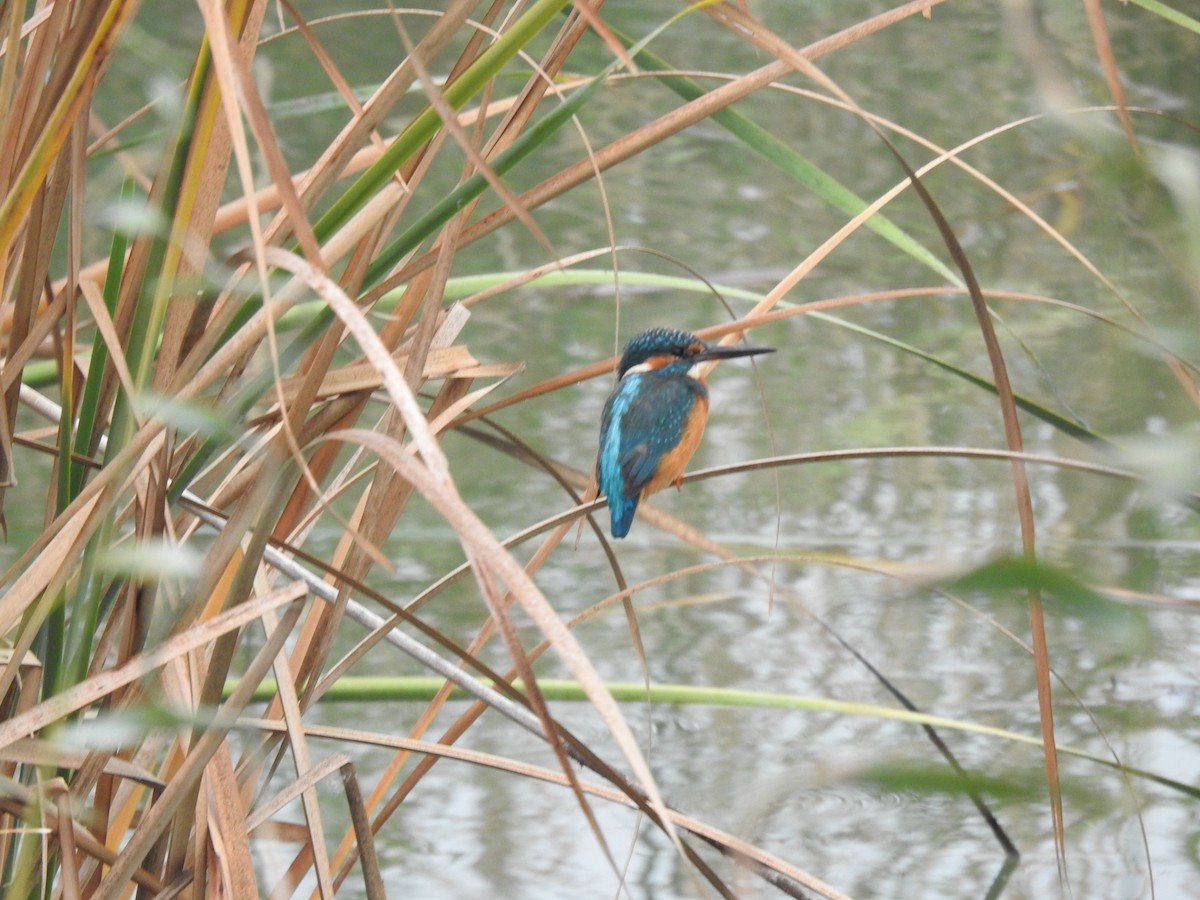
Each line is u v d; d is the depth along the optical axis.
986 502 13.95
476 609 12.85
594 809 10.41
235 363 5.69
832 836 9.81
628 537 14.19
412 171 6.08
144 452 5.05
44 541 4.97
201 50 4.48
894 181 22.98
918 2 5.65
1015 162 22.66
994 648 12.16
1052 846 9.77
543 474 15.18
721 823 9.62
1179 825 9.80
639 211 21.83
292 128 23.33
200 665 5.96
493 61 4.80
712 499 14.59
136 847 5.09
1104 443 5.84
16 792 4.97
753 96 26.73
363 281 5.10
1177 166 2.57
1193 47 25.92
